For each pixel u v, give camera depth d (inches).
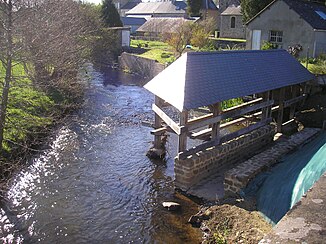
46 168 537.0
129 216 407.5
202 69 480.1
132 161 567.5
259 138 571.5
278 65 636.1
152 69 1275.8
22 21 486.3
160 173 523.2
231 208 381.4
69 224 393.1
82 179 502.6
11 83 529.0
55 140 652.1
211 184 461.7
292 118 687.7
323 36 965.2
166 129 571.8
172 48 1509.6
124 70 1492.4
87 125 749.3
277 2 1011.9
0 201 437.7
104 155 591.8
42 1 708.7
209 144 486.6
